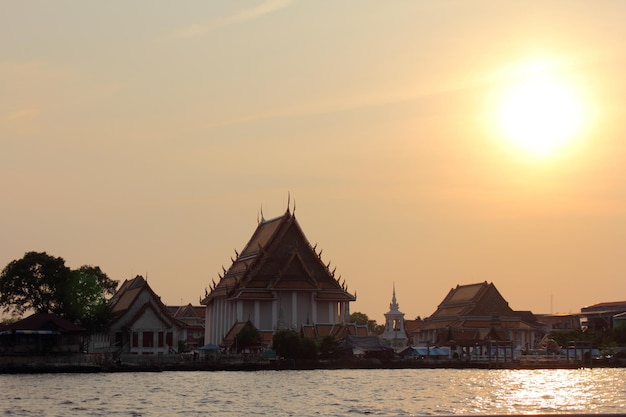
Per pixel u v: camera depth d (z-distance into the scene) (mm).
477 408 97000
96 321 197625
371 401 104938
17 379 148000
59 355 173500
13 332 171250
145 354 195000
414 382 139750
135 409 95938
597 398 110188
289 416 88500
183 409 95750
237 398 108938
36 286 188750
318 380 145250
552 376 161875
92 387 126875
